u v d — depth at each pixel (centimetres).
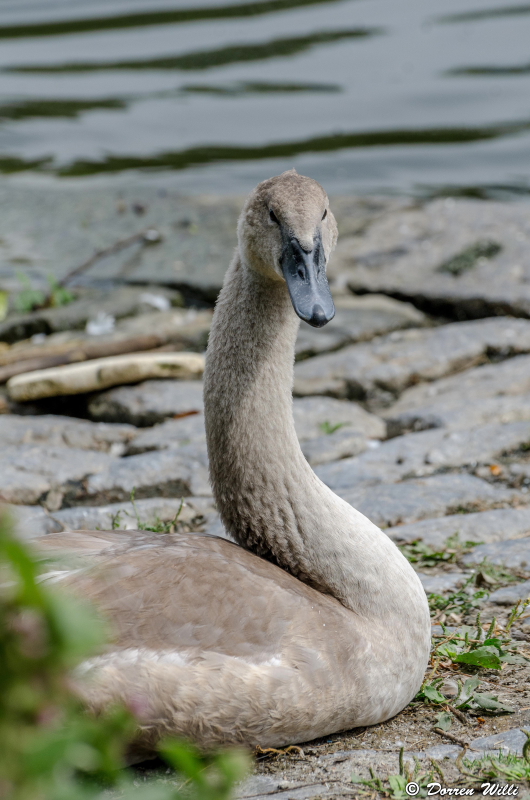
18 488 980
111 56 2970
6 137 2405
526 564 859
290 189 669
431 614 785
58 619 251
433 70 2778
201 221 1877
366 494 993
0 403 1224
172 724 554
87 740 274
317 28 3166
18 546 243
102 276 1677
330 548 643
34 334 1463
